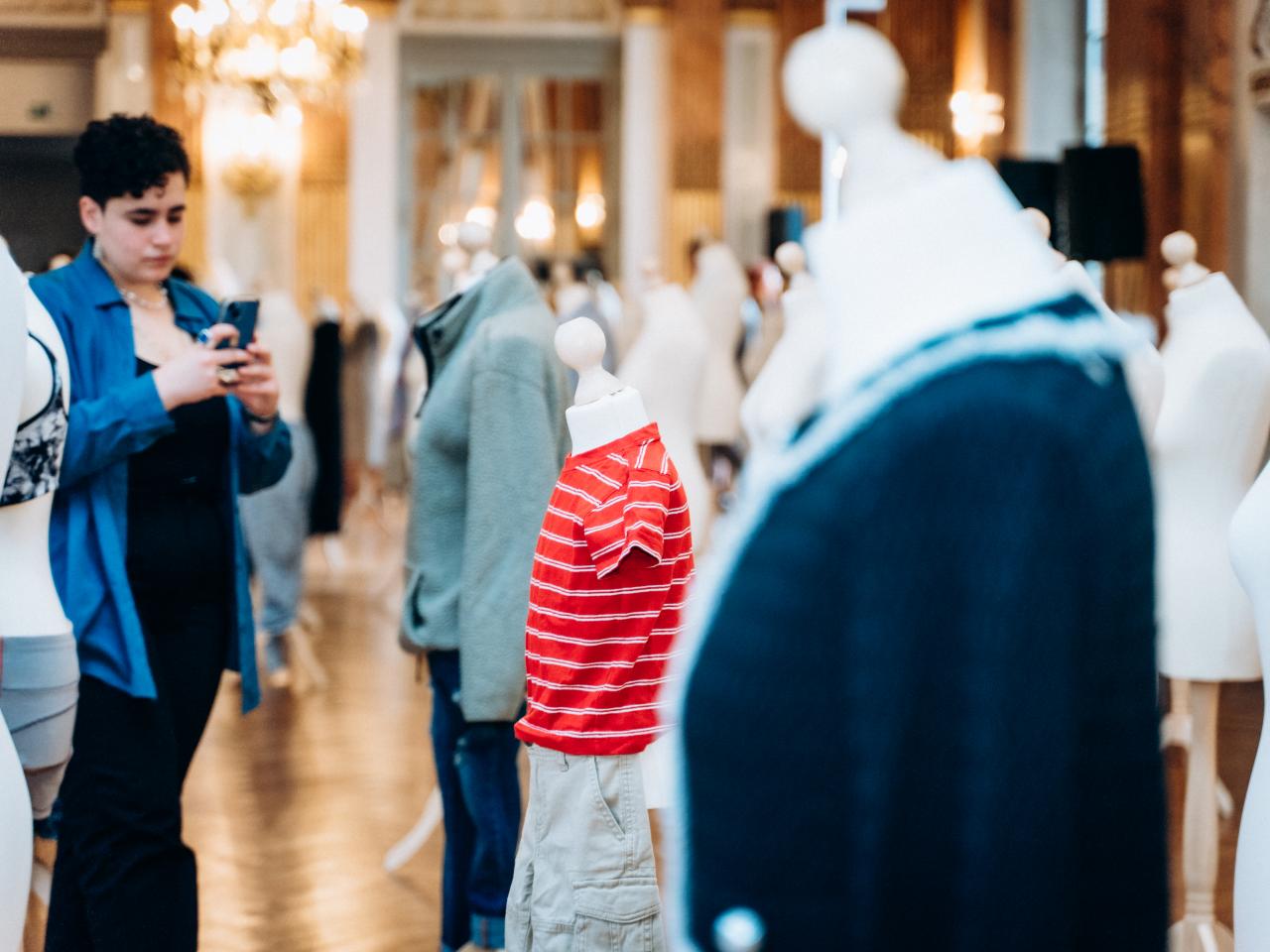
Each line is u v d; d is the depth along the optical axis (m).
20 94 15.61
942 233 1.31
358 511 13.72
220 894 4.21
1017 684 1.25
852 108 1.34
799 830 1.24
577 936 2.51
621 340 11.14
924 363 1.28
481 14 16.03
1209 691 3.54
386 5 15.64
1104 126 11.19
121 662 2.91
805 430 1.31
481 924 3.36
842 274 1.33
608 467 2.50
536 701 2.55
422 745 5.99
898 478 1.25
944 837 1.26
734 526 1.30
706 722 1.26
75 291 3.09
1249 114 9.05
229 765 5.67
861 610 1.25
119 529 2.98
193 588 3.13
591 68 16.09
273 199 15.47
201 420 3.14
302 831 4.82
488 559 3.20
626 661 2.50
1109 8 11.05
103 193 3.06
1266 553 2.37
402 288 15.98
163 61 15.29
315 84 11.70
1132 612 1.32
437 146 16.11
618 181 16.11
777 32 15.62
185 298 3.30
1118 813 1.32
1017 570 1.25
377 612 9.32
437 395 3.35
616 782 2.51
